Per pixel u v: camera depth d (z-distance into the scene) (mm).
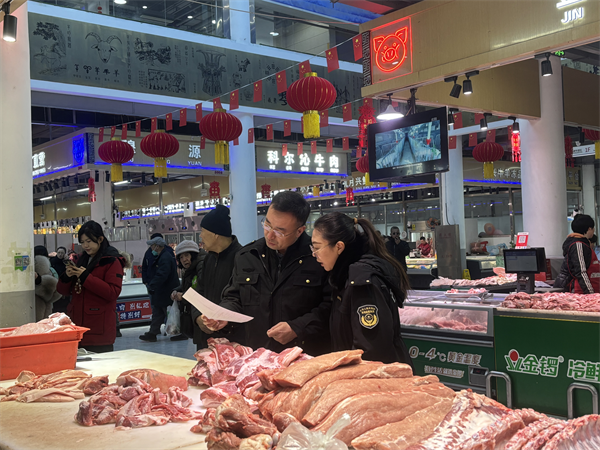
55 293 5762
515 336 3750
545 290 5250
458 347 4070
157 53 8484
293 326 2348
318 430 1304
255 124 10375
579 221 4934
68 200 17141
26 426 1817
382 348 1970
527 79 7539
